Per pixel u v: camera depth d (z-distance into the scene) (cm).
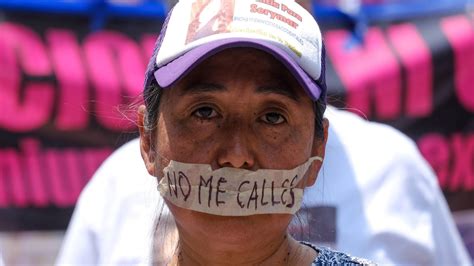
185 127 292
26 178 639
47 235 644
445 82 678
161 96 304
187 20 302
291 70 290
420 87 673
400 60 672
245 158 287
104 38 647
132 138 628
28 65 635
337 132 530
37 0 638
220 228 292
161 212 369
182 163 292
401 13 682
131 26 651
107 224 513
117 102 642
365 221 516
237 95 289
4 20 636
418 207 538
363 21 676
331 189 518
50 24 641
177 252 324
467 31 680
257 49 292
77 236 524
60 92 638
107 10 648
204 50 289
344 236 513
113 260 502
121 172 518
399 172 534
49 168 640
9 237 639
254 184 290
